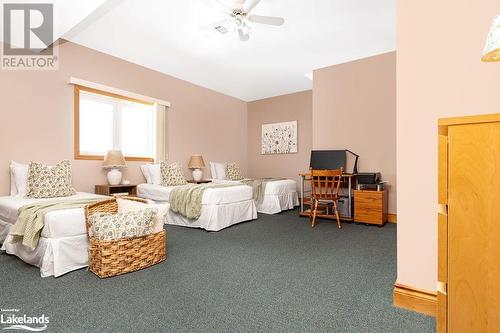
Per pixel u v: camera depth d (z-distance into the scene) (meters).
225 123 6.48
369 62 4.39
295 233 3.48
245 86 5.95
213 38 3.76
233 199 3.97
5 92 3.27
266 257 2.54
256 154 6.98
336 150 4.61
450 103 1.50
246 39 3.35
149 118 4.97
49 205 2.34
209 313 1.55
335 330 1.39
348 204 4.29
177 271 2.19
